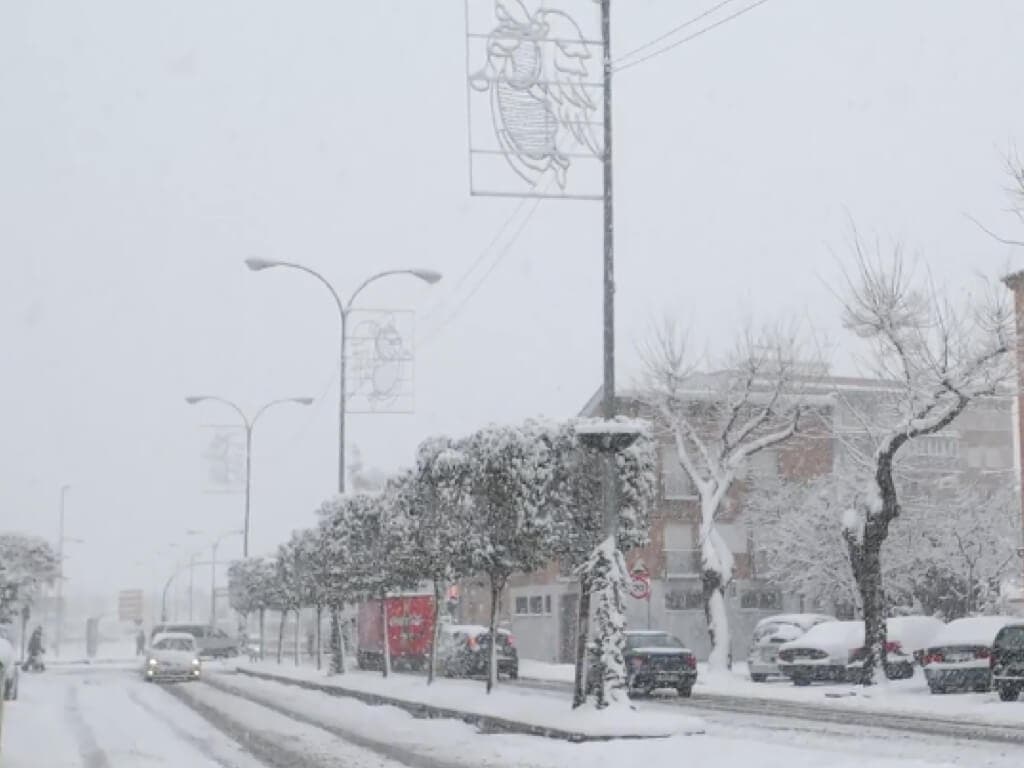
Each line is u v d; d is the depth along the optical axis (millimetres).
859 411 38438
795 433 41281
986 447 70250
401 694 27328
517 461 20938
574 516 20500
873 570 29688
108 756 17391
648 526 20766
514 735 19141
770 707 25719
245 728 21984
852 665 32312
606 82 19578
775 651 34938
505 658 39656
